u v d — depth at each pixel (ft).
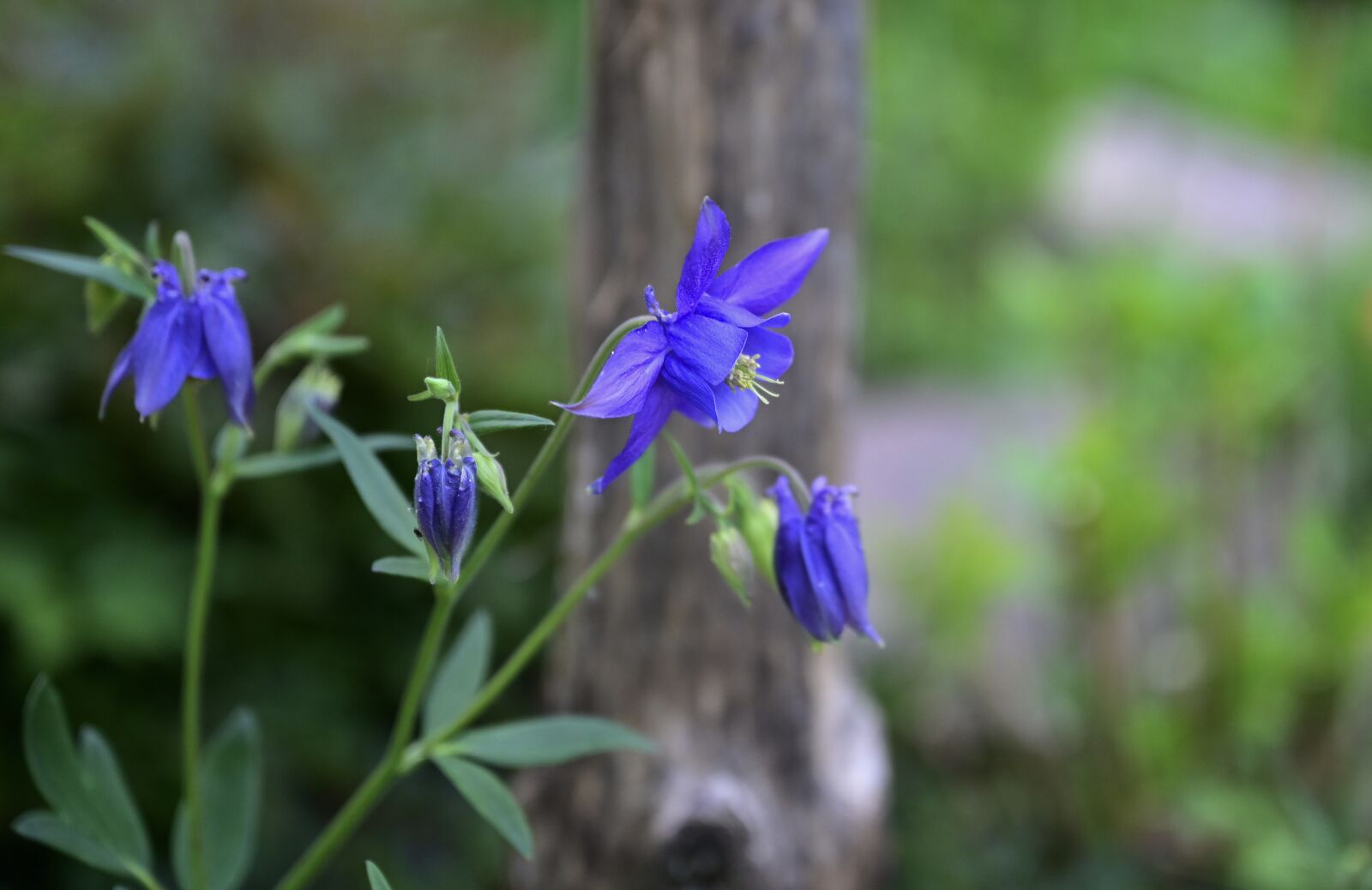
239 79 14.60
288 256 14.20
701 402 5.84
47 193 13.08
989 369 29.60
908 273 31.27
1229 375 15.34
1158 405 16.02
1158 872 14.85
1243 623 15.37
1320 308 19.08
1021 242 32.07
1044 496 15.24
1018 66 34.32
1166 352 15.67
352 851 13.55
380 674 14.44
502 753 7.57
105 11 14.43
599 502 10.46
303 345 7.50
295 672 13.85
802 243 6.19
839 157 10.24
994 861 15.03
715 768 10.49
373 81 15.89
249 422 6.70
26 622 11.89
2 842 12.51
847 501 6.77
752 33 9.73
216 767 8.61
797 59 9.89
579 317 10.47
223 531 13.67
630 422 10.27
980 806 15.51
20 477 12.67
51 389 12.84
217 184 14.03
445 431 5.97
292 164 14.47
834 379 10.61
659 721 10.50
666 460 10.25
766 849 10.33
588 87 10.16
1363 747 15.33
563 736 7.59
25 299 12.87
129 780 12.91
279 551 13.70
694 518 6.74
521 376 14.90
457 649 8.16
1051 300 16.28
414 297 14.78
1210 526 15.78
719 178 9.87
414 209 15.38
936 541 16.99
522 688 15.03
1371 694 15.46
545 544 14.89
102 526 12.89
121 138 13.61
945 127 31.99
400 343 14.23
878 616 17.47
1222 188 31.53
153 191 13.66
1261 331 15.25
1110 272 16.12
